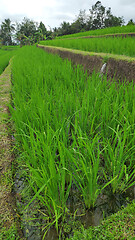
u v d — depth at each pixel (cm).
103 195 201
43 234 163
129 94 286
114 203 191
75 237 148
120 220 156
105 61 523
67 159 200
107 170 230
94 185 174
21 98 353
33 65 624
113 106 277
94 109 287
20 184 215
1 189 187
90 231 150
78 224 170
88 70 627
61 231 164
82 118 263
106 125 261
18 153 260
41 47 1892
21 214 178
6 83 558
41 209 185
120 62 461
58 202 171
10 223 154
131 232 145
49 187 158
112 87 309
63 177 163
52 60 713
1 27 7794
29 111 283
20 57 966
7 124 317
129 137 231
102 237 143
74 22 6638
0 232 146
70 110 302
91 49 770
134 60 425
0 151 244
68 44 1069
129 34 1335
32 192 204
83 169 179
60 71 518
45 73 493
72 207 188
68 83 415
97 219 175
